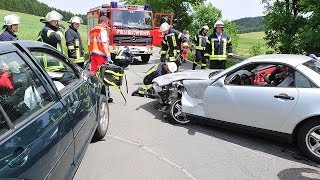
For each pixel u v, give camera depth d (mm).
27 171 2523
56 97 3551
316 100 4906
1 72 2816
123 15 15633
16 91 2918
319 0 11234
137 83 10820
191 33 32500
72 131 3719
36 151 2717
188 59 17969
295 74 5219
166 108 6930
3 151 2340
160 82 6828
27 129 2752
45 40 7684
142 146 5508
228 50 9570
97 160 4941
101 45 8023
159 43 16078
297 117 5055
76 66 5055
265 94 5363
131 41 15477
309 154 5043
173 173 4590
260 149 5508
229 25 29578
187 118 6664
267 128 5422
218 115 6000
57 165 3158
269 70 6148
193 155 5199
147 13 16031
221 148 5512
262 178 4516
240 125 5746
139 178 4430
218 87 5934
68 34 8305
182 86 6707
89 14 19078
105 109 5820
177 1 32281
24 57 3285
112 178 4418
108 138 5848
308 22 12117
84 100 4484
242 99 5594
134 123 6715
